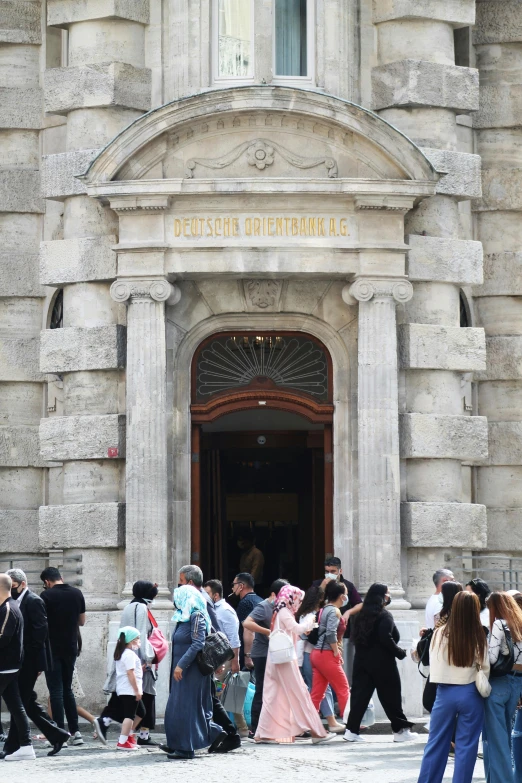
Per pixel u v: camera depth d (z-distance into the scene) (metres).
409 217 24.19
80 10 24.64
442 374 24.28
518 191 26.17
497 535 25.84
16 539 25.52
